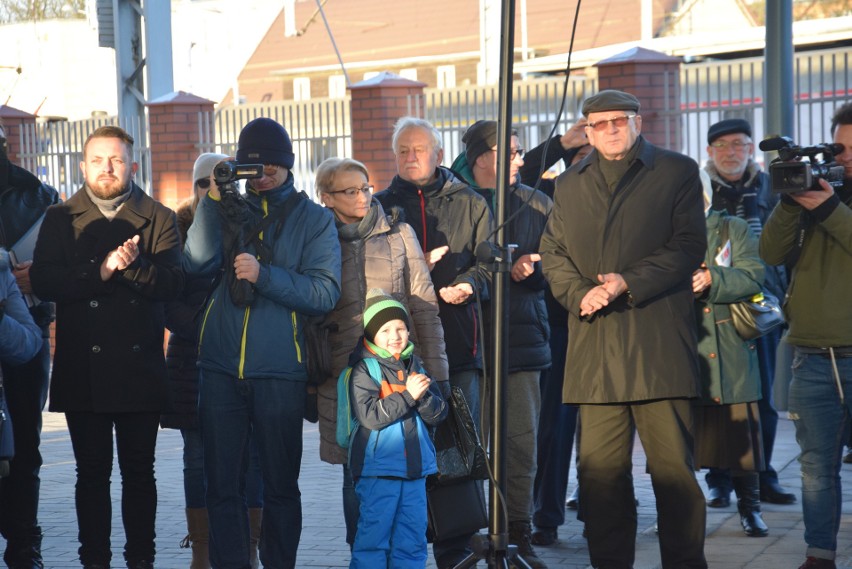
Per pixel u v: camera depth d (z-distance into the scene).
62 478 9.10
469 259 6.36
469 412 5.83
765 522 7.10
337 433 5.62
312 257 5.71
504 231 4.98
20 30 37.47
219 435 5.69
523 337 6.46
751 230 6.87
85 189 6.11
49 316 6.35
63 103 36.91
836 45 18.22
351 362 5.63
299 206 5.81
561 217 5.78
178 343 6.36
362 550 5.53
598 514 5.70
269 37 33.50
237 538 5.69
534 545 6.83
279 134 5.84
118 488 8.45
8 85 37.31
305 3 32.78
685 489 5.55
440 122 13.59
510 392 6.47
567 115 13.00
